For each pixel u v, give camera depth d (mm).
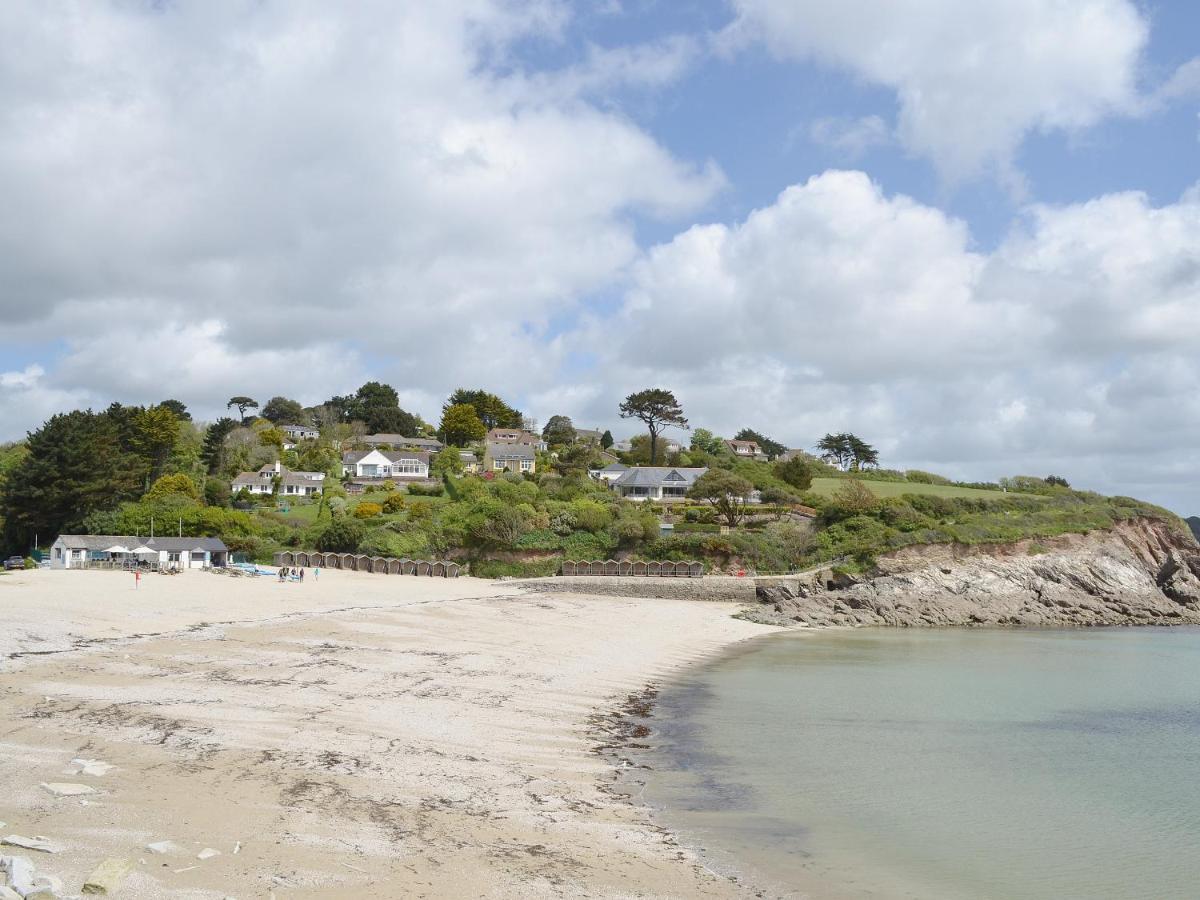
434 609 52531
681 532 89000
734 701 33375
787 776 22953
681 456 143375
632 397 146375
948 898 15617
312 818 15977
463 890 13438
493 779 20078
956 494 112125
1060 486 122750
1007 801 21734
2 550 89938
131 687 25891
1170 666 46812
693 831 18078
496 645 41250
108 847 13578
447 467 134375
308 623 41812
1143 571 82125
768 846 17562
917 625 68062
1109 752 27312
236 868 13258
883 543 78500
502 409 196375
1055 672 43969
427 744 22516
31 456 93438
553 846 16078
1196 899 16047
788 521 91875
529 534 84875
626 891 14320
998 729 30172
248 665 30938
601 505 91938
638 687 34875
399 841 15297
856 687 37625
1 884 11445
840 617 67625
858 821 19594
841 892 15477
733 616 65750
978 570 76188
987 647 54469
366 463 132125
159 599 46406
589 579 75688
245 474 125062
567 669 36969
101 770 17531
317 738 21875
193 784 17297
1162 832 19734
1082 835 19375
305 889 12766
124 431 117312
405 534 84750
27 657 29000
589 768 22266
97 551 76062
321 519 97188
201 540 80312
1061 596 75188
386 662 33938
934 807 20922
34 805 15305
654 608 65188
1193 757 26875
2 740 19531
